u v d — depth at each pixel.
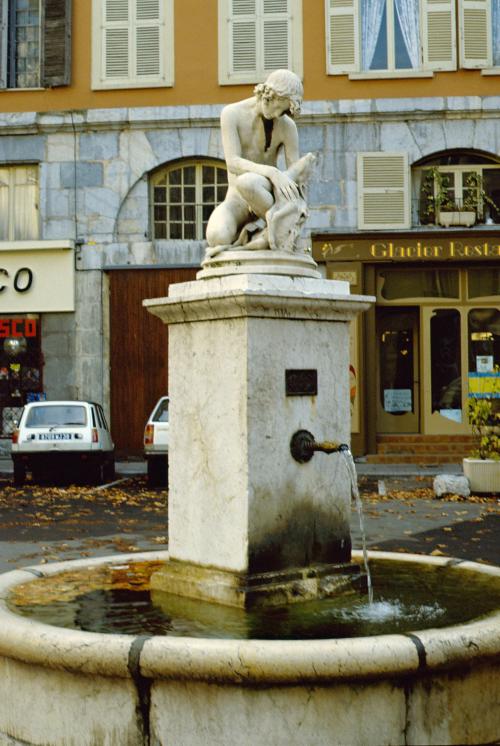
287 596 4.70
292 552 4.84
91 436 17.97
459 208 21.34
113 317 22.19
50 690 3.71
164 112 22.02
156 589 5.09
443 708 3.60
